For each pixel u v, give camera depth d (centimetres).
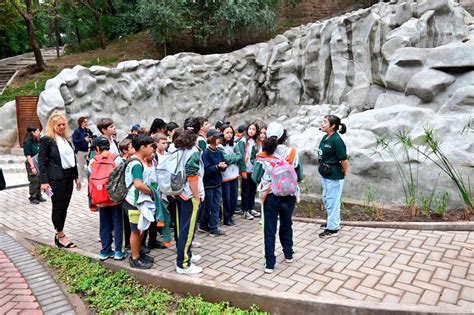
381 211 586
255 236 531
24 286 402
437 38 1071
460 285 359
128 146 459
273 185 397
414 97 856
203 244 500
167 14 1422
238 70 1480
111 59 1658
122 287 392
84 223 616
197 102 1406
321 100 1302
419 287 358
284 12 1898
